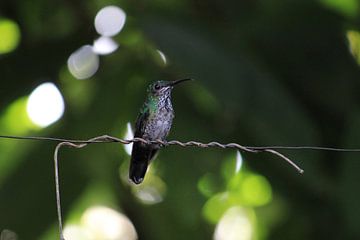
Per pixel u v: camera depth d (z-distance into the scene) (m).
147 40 10.62
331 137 11.47
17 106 12.70
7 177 11.77
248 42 11.45
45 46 12.15
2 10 12.50
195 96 11.77
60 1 12.51
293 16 11.92
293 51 11.55
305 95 11.52
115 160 12.27
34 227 11.73
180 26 10.57
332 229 12.20
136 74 12.32
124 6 12.58
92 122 12.09
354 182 11.08
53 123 12.11
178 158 11.86
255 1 11.93
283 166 11.59
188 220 12.27
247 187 14.90
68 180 11.90
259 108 10.32
